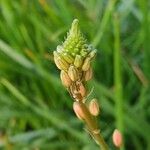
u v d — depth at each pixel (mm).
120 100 394
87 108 195
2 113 500
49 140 496
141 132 457
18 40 505
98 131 201
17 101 507
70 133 486
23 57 482
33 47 509
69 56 181
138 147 478
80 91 188
